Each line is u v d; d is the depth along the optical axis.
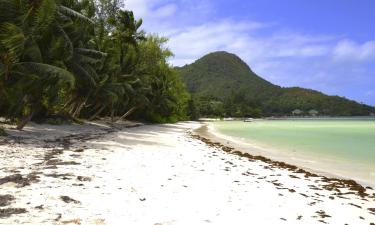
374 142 31.05
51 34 21.73
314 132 47.19
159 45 58.50
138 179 10.30
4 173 9.46
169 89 63.75
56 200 7.22
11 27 16.97
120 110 52.66
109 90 36.03
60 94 35.06
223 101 188.12
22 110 25.94
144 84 50.06
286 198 9.48
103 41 35.59
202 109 150.38
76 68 25.48
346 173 15.38
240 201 8.76
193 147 22.83
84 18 23.23
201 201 8.42
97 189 8.54
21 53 18.58
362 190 11.47
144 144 21.94
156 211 7.23
